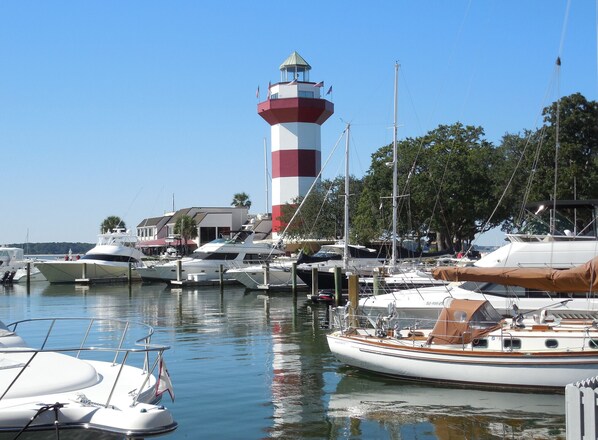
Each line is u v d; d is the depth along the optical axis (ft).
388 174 169.27
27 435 23.27
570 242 63.77
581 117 143.95
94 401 25.77
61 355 32.35
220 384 51.13
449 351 49.08
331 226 221.87
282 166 234.17
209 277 159.33
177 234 290.15
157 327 84.64
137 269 168.86
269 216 295.89
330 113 240.32
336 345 54.95
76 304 118.93
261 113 238.48
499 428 39.73
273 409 44.09
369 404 45.16
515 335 48.83
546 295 63.41
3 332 33.19
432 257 119.96
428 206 163.73
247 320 92.22
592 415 27.04
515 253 64.69
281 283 140.46
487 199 162.50
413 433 39.01
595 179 140.97
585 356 45.78
